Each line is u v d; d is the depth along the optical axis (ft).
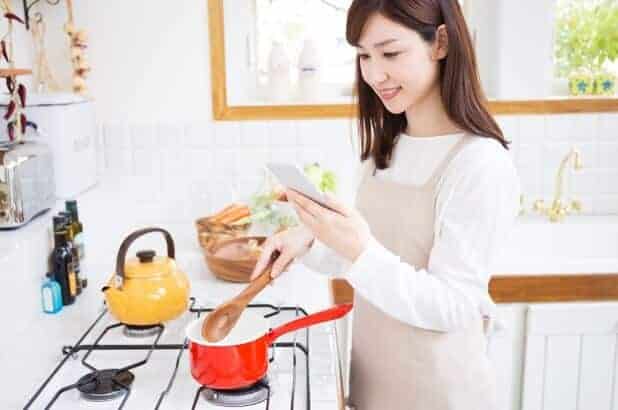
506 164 3.91
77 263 5.33
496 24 7.69
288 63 7.72
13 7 6.56
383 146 4.61
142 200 7.61
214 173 7.60
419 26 3.72
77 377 4.05
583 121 7.69
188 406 3.71
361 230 3.78
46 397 3.79
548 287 6.40
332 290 6.25
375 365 4.41
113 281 4.58
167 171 7.57
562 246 7.63
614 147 7.77
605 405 6.61
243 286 5.78
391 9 3.67
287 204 6.68
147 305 4.51
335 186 7.18
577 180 7.86
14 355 4.33
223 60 7.34
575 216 7.88
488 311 3.90
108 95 7.41
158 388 3.92
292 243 4.55
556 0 8.07
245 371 3.72
